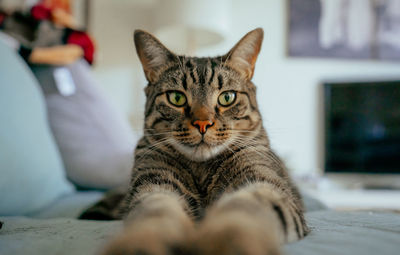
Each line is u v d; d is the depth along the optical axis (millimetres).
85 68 617
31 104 419
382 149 813
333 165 846
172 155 305
